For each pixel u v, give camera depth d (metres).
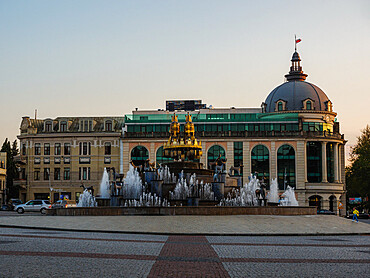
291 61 115.25
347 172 101.06
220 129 100.94
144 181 47.19
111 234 29.70
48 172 100.56
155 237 28.38
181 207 38.12
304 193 96.81
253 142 98.31
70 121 103.06
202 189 46.44
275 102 106.88
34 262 16.66
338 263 18.47
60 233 29.41
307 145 100.19
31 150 101.25
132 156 98.88
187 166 50.34
